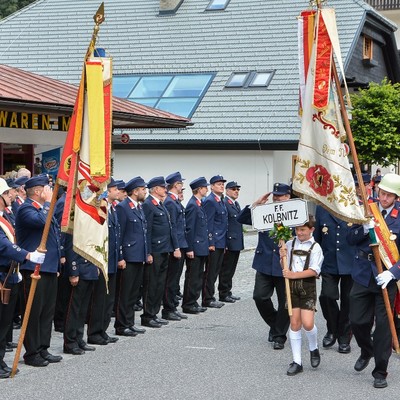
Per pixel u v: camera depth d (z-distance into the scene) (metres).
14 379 12.02
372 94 38.53
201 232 18.33
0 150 25.72
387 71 51.34
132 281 15.66
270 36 44.66
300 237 13.17
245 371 12.80
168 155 41.31
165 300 17.42
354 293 12.42
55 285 13.14
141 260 15.70
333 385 12.03
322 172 12.92
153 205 16.61
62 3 51.81
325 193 12.89
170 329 16.36
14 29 50.53
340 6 45.19
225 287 19.92
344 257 14.47
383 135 37.84
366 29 45.97
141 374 12.47
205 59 44.28
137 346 14.61
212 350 14.34
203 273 18.72
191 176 40.91
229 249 19.69
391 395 11.52
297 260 13.03
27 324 12.58
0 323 12.14
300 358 12.80
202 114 40.97
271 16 46.00
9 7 66.00
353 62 44.78
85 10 50.66
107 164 12.21
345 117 12.66
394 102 38.69
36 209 12.91
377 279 11.73
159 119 26.84
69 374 12.39
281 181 40.69
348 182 12.77
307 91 13.01
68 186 12.20
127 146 41.41
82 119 12.25
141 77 44.09
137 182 15.88
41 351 13.13
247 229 38.91
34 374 12.35
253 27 45.66
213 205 18.84
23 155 26.56
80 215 12.53
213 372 12.69
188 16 47.75
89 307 14.72
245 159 39.97
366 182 19.50
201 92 42.12
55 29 49.66
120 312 15.64
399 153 38.91
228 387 11.77
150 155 41.59
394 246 12.19
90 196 12.60
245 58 43.66
